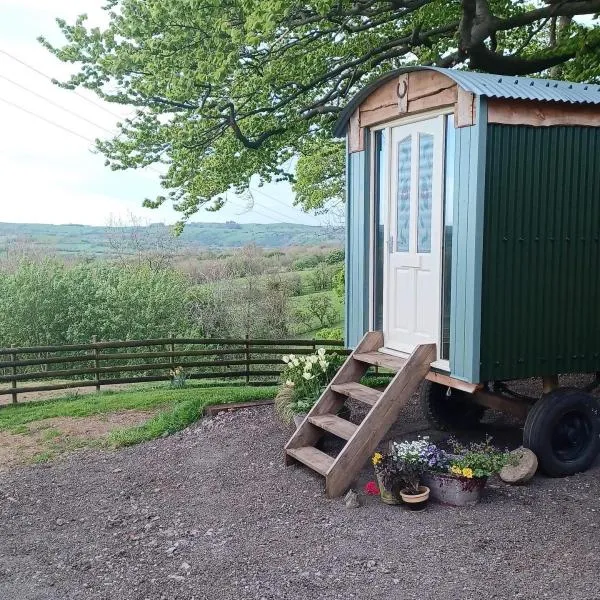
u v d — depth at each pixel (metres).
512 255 5.30
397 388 5.64
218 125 10.93
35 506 5.62
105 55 10.91
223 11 8.74
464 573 4.00
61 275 17.89
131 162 12.05
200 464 6.43
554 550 4.25
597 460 6.04
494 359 5.31
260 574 4.14
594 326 5.72
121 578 4.21
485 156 5.11
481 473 4.97
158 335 17.47
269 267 23.66
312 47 10.03
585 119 5.50
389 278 6.61
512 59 9.73
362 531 4.67
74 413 8.87
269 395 8.84
